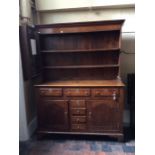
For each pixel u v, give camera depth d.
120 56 2.68
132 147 2.26
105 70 2.70
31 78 2.52
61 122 2.45
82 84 2.40
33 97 2.80
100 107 2.34
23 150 2.26
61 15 2.81
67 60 2.75
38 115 2.48
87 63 2.72
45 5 2.63
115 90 2.27
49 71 2.79
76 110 2.39
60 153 2.17
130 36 2.71
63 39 2.68
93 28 2.38
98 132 2.40
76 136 2.59
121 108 2.30
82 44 2.67
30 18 2.63
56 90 2.38
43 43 2.71
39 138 2.52
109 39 2.61
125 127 2.80
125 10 2.67
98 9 2.70
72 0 2.56
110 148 2.25
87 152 2.17
